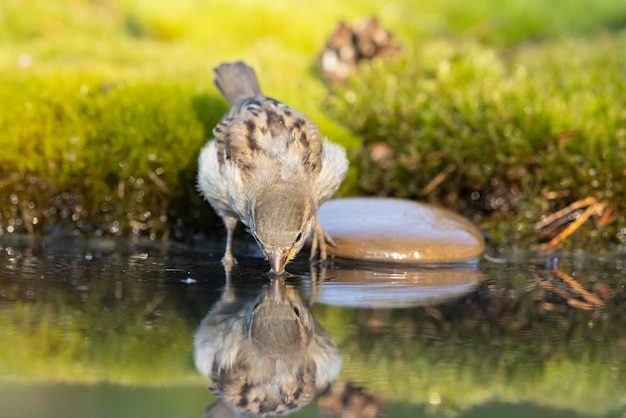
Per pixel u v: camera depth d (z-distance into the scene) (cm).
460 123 1182
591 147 1108
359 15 1794
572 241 1071
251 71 1090
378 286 815
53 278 822
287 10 1733
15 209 1098
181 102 1165
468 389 547
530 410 512
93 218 1107
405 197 1162
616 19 1897
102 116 1134
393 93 1278
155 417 484
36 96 1168
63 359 580
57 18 1659
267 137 897
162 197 1102
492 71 1362
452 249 946
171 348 608
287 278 842
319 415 500
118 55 1448
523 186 1123
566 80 1341
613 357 612
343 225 968
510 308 741
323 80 1470
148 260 927
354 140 1202
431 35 1781
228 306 725
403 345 628
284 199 796
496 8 1902
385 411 508
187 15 1684
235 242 1058
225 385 538
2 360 578
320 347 618
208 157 932
